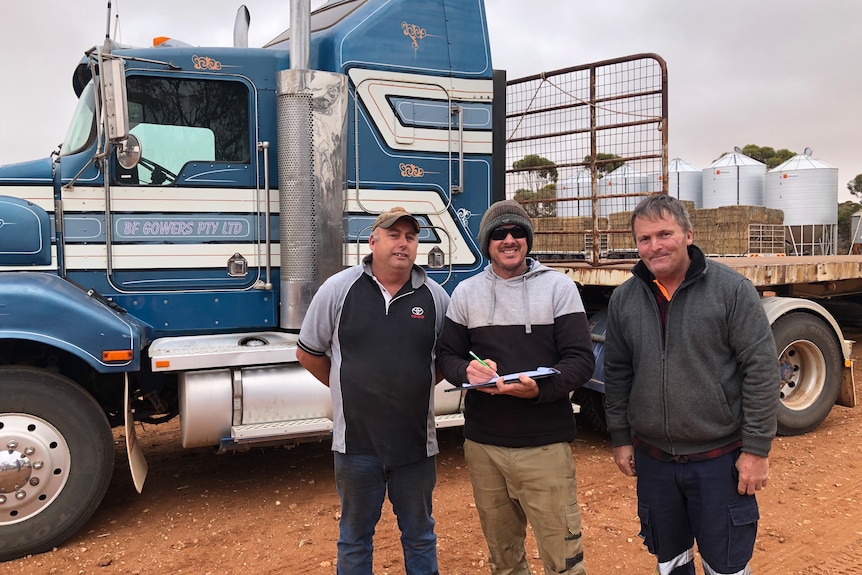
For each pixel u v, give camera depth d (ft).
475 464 9.12
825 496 14.46
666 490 8.48
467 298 9.00
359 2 16.65
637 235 8.37
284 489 15.51
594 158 21.45
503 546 9.32
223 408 13.87
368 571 9.44
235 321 15.12
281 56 15.26
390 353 9.02
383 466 9.08
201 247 14.80
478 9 16.62
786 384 19.25
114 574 11.52
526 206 24.14
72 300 12.58
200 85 14.75
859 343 34.06
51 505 12.39
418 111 15.93
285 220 14.79
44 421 12.37
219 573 11.49
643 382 8.43
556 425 8.64
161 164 14.49
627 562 11.60
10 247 13.38
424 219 16.11
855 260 25.39
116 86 12.67
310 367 9.80
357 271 9.41
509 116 24.07
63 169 13.85
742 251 40.50
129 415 13.29
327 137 14.74
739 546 8.09
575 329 8.57
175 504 14.65
